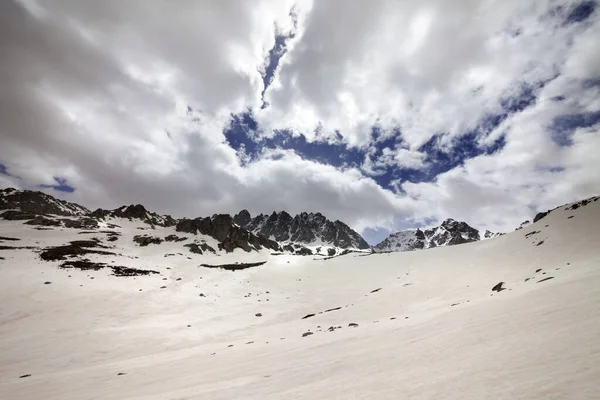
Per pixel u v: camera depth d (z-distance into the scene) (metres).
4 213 158.00
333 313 54.25
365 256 120.31
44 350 40.41
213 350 36.12
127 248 118.06
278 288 86.62
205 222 156.38
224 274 97.25
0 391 24.17
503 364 10.34
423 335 20.66
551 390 7.36
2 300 54.91
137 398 17.22
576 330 11.59
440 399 8.72
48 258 84.25
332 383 13.70
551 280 30.38
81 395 20.11
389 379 12.35
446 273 72.31
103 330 48.44
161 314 58.84
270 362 23.16
